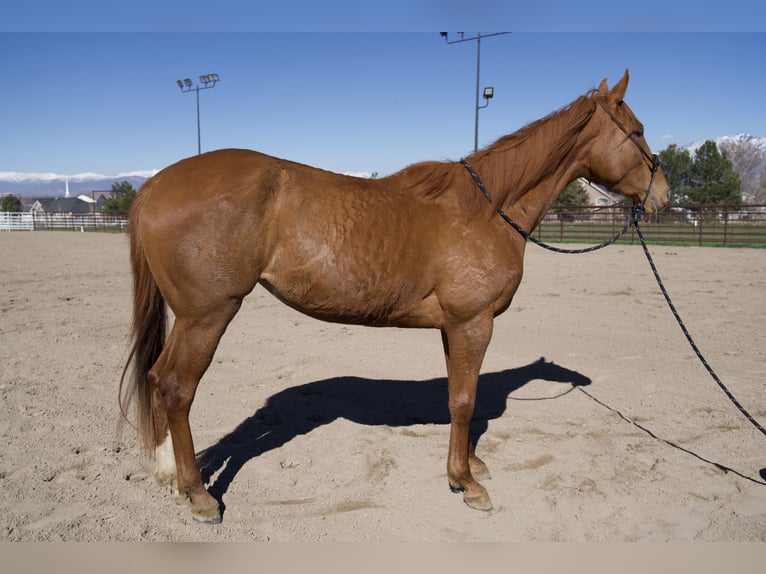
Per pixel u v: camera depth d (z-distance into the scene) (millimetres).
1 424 4262
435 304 3367
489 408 4949
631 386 5453
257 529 3098
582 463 3926
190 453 3156
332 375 5805
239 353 6562
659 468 3850
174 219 2918
